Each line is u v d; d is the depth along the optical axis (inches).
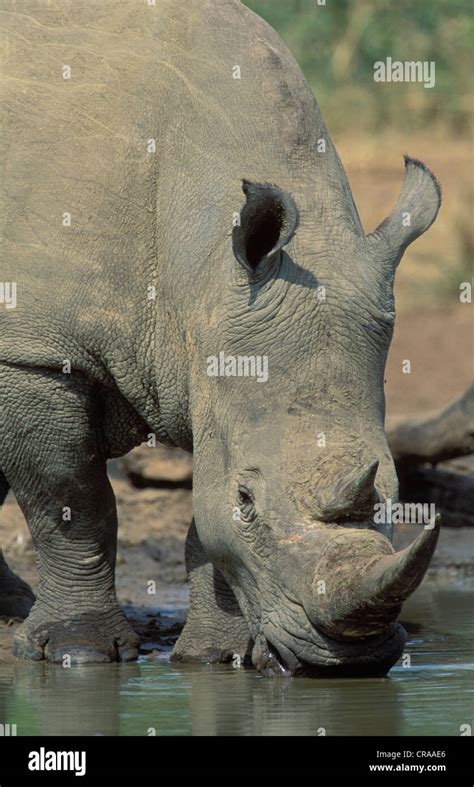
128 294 587.5
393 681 550.6
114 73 596.7
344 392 530.9
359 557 492.7
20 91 605.6
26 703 531.2
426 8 1731.1
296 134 567.8
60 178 594.2
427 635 662.5
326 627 502.0
